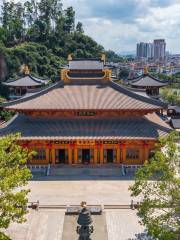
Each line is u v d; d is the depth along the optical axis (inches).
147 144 3201.3
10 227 2212.1
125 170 3137.3
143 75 5408.5
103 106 3223.4
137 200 2581.2
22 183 1642.5
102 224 2255.2
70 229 2201.0
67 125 3240.7
